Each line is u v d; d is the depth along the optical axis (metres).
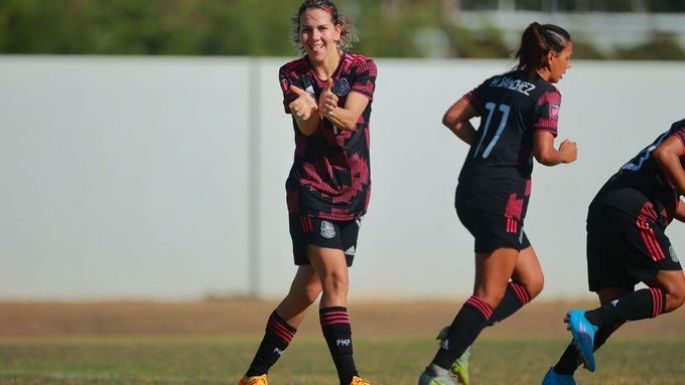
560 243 51.62
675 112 51.75
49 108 50.78
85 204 50.97
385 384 27.92
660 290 22.25
